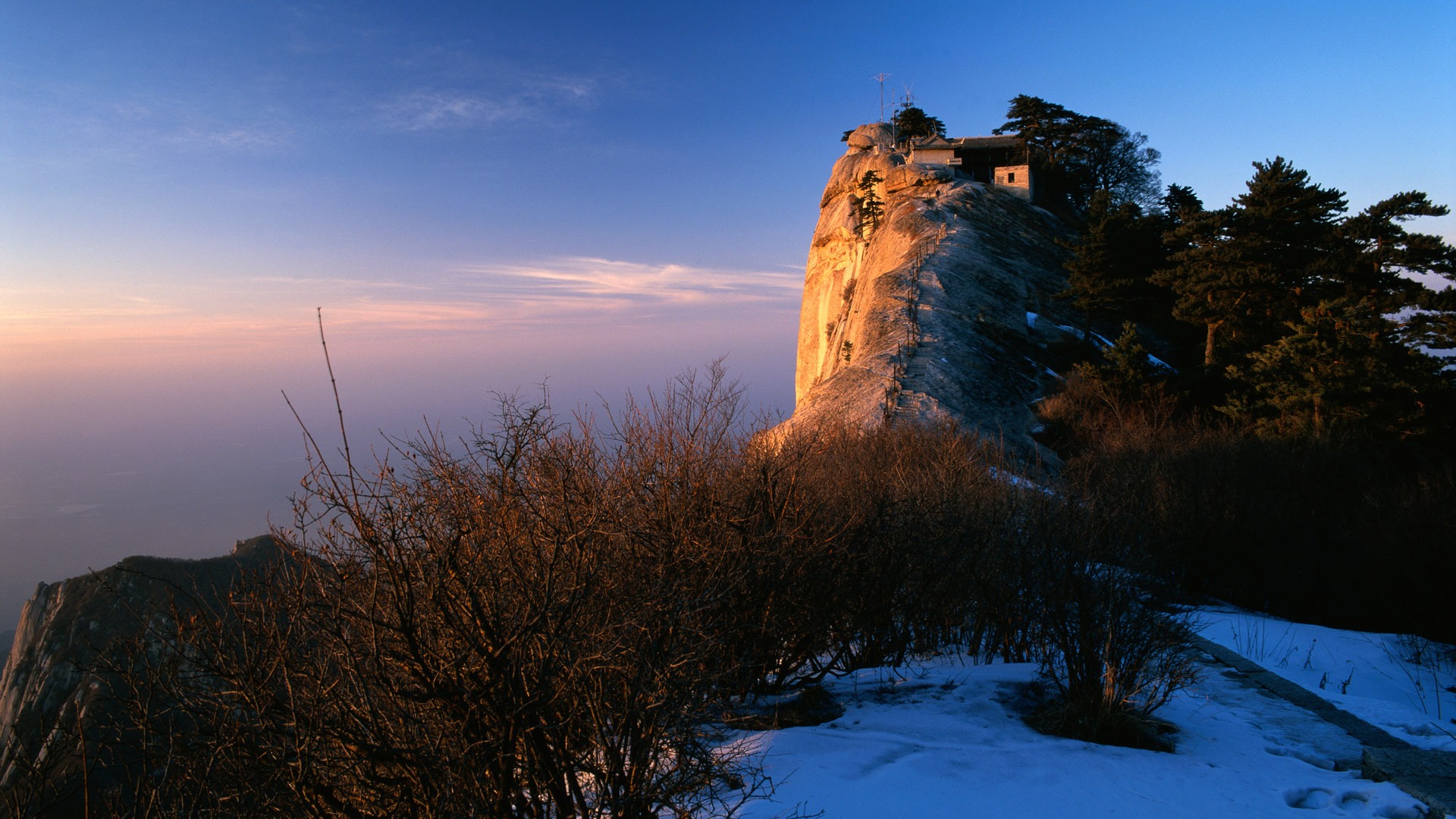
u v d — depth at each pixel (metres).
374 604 3.24
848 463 9.41
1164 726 6.02
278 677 3.50
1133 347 36.31
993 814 4.19
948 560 7.47
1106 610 6.30
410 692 3.33
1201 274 39.22
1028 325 51.94
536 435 4.19
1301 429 25.42
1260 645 9.71
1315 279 36.62
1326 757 5.81
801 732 5.38
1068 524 7.12
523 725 3.34
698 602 4.39
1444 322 29.92
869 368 43.06
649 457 5.38
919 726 5.61
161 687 3.49
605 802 3.62
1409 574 14.48
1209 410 32.72
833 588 6.35
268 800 3.40
